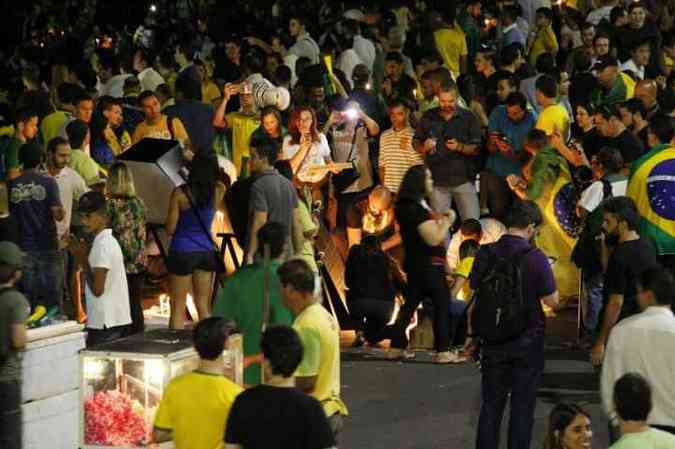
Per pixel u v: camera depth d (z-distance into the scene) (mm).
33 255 16156
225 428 9477
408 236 16406
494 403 12633
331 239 18547
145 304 19000
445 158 19469
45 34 35000
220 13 31953
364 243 17641
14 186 16109
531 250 12578
